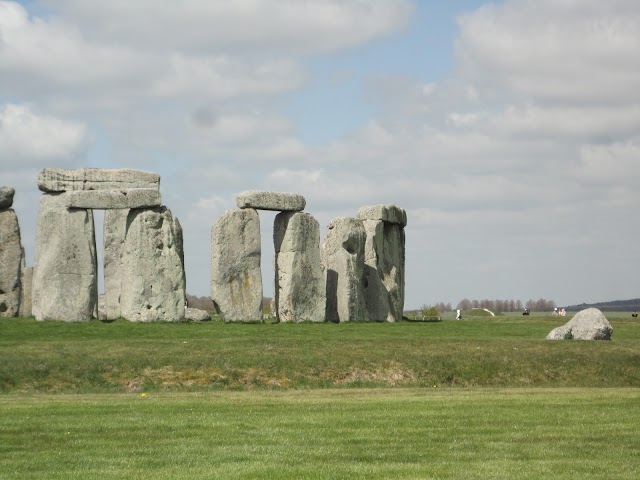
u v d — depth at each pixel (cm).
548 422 3794
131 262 7300
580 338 6500
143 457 3153
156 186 7531
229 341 5847
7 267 7688
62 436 3491
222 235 7469
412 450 3259
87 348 5503
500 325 7894
